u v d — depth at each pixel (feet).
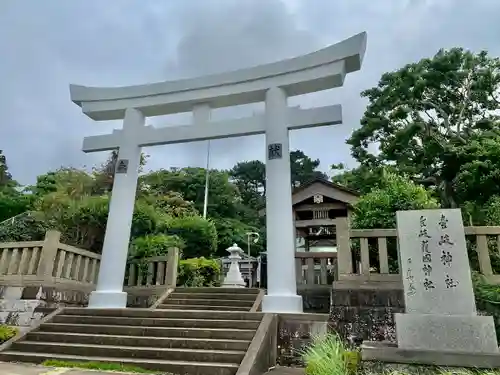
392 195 31.19
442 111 67.10
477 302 20.92
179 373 18.79
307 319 23.32
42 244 30.35
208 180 101.71
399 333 17.60
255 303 31.45
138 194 62.69
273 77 31.55
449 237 19.27
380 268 23.66
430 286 18.67
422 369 16.51
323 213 52.90
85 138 36.63
